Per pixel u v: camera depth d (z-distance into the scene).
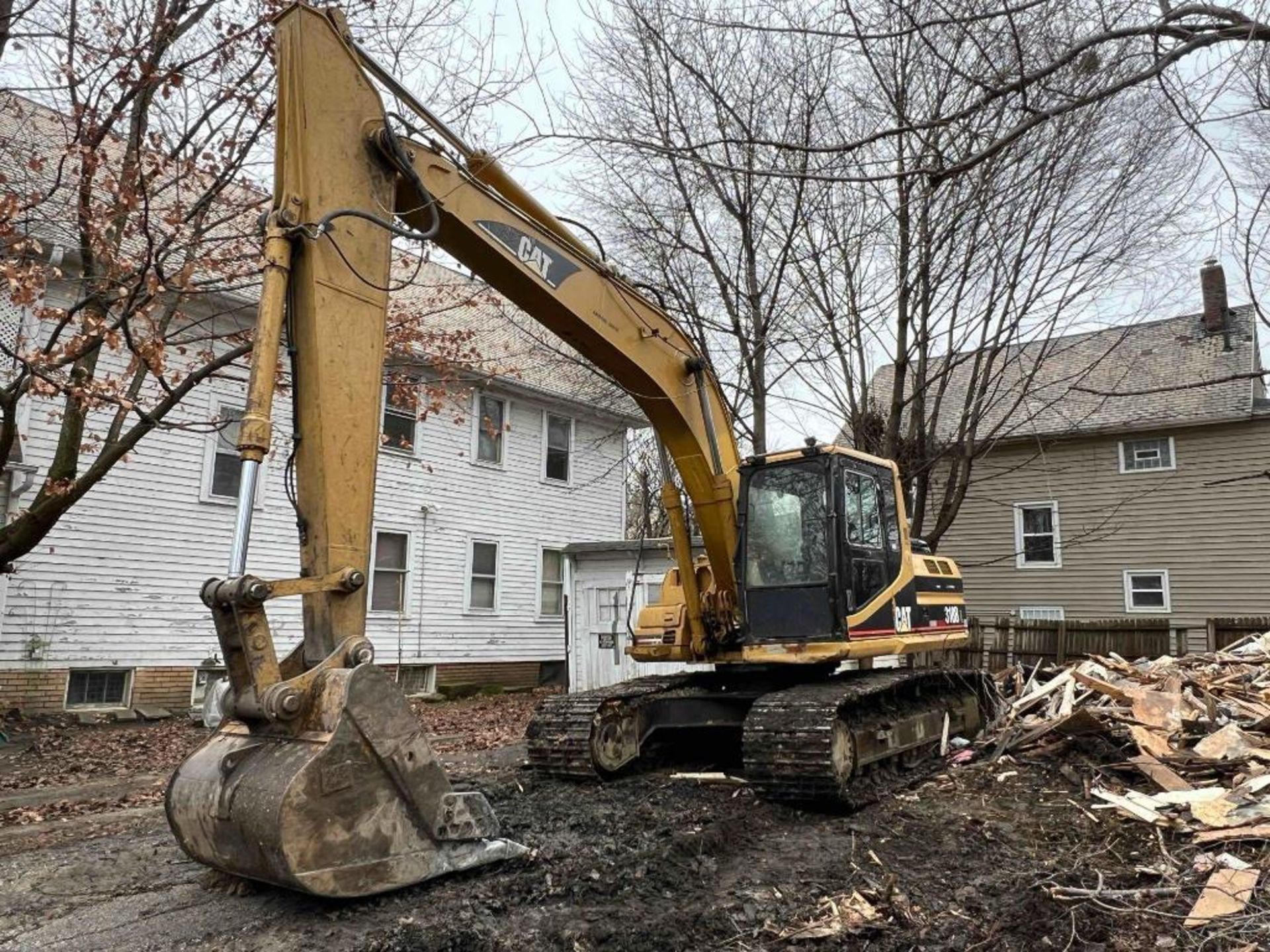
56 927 4.41
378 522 16.70
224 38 9.43
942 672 8.59
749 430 13.85
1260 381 21.62
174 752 10.56
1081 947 4.24
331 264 4.57
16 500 12.09
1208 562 20.97
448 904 4.34
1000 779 7.42
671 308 13.05
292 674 4.30
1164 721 7.84
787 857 5.50
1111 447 22.38
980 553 23.59
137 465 13.37
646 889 4.80
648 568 17.09
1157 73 4.27
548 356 16.92
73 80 8.61
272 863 3.82
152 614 13.36
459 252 5.63
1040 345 24.36
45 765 9.67
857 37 4.88
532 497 19.75
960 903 4.75
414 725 4.36
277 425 15.05
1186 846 5.60
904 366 13.35
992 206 12.27
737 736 8.84
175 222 8.98
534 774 7.79
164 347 8.48
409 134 5.30
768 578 7.52
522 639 19.19
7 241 8.30
